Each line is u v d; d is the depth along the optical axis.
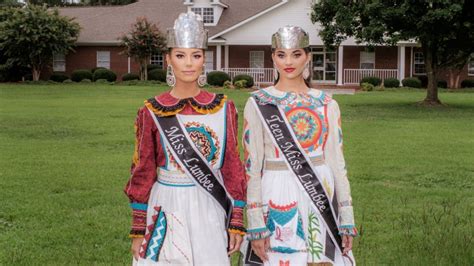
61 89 29.31
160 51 35.69
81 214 6.52
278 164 3.48
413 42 33.91
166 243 3.22
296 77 3.52
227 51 36.88
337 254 3.48
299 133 3.44
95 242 5.54
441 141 12.53
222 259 3.28
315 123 3.46
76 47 39.38
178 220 3.22
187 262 3.20
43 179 8.44
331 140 3.51
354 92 30.55
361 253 5.12
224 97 3.35
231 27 35.53
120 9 42.28
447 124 15.81
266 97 3.49
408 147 11.63
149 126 3.24
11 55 36.44
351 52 36.53
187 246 3.21
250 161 3.46
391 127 15.05
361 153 10.84
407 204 7.00
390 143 12.17
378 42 22.34
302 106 3.47
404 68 35.38
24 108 19.33
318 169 3.46
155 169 3.29
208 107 3.26
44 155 10.56
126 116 16.98
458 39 22.05
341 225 3.47
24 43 35.72
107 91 27.94
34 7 36.25
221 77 34.16
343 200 3.49
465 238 5.18
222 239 3.30
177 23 3.26
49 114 17.48
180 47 3.22
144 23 35.88
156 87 31.34
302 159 3.43
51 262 4.98
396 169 9.33
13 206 6.85
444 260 4.78
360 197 7.34
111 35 39.19
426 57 22.55
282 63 3.49
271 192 3.46
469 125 15.62
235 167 3.28
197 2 38.84
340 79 35.44
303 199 3.45
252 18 35.47
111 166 9.50
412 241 5.34
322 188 3.43
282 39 3.46
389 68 36.31
